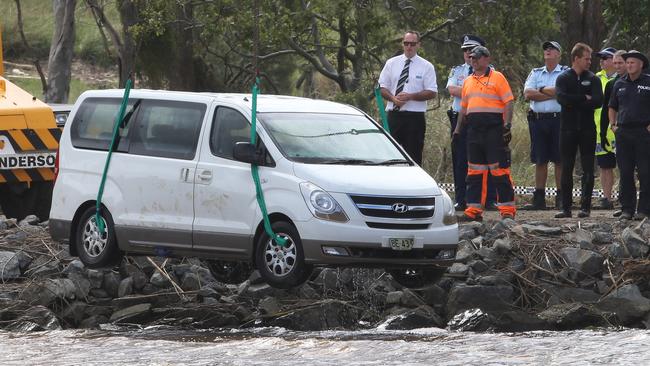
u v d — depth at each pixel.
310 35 85.94
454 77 51.97
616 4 86.06
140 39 86.00
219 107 36.41
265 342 30.48
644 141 45.34
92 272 39.06
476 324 35.88
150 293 39.28
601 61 53.19
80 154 38.66
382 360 27.33
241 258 35.25
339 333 34.00
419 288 38.19
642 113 45.19
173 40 88.25
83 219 38.38
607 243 42.59
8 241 42.09
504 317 36.03
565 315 36.16
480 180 46.47
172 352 29.48
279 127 35.56
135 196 37.09
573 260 41.00
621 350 28.17
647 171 45.53
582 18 75.81
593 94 46.81
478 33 82.88
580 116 47.03
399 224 34.09
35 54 129.38
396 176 34.97
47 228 43.91
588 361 26.64
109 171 37.75
